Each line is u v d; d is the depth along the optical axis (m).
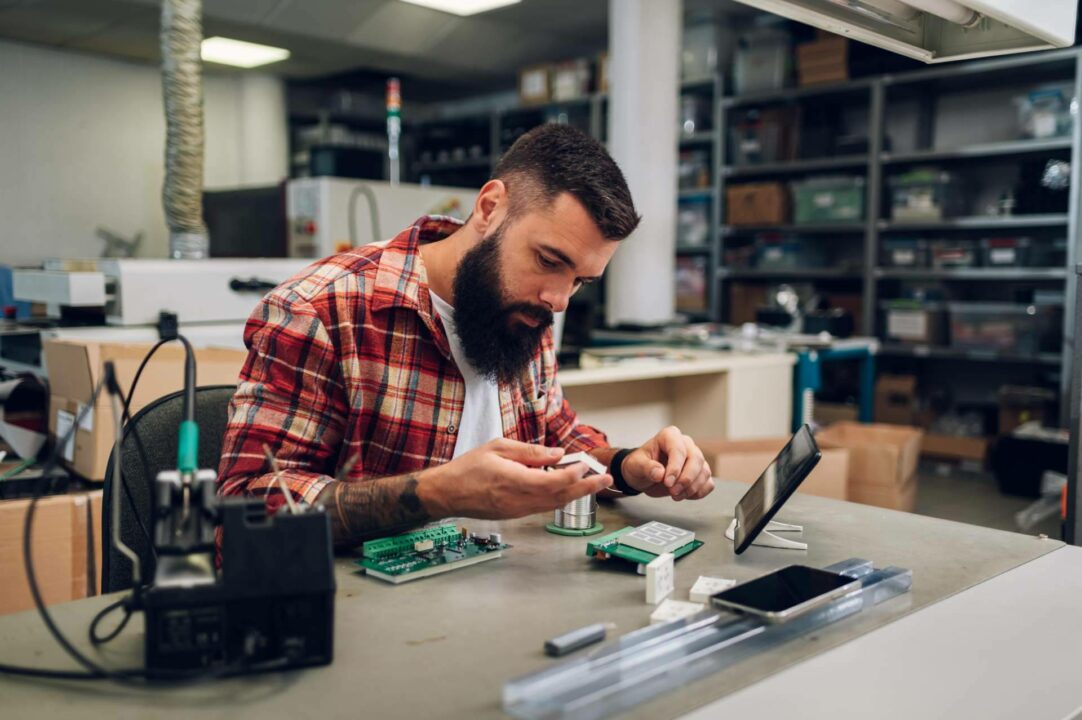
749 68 5.30
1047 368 4.70
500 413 1.16
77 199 5.98
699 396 3.09
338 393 1.02
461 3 4.99
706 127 5.70
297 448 0.96
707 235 5.66
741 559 0.87
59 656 0.63
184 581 0.60
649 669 0.60
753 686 0.59
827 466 2.43
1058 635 0.70
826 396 4.87
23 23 5.26
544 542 0.93
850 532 0.97
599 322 5.10
